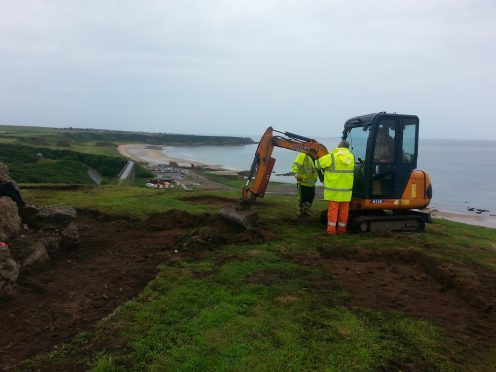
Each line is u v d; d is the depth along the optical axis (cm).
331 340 442
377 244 809
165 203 1227
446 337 463
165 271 637
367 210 960
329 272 653
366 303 548
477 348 444
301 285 591
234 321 473
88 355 411
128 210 1077
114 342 431
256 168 909
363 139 925
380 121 888
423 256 731
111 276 635
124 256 734
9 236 681
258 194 892
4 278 546
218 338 437
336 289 588
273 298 541
